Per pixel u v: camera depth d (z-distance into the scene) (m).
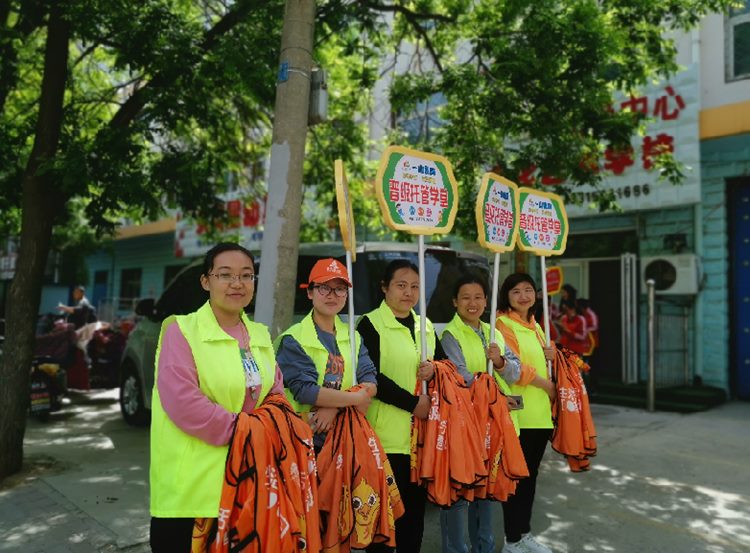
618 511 4.19
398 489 2.72
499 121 6.11
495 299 3.32
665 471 5.13
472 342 3.26
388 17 9.74
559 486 4.75
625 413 7.63
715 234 8.53
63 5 4.88
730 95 8.03
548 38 5.52
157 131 5.71
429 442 2.72
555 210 3.98
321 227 9.21
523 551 3.31
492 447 2.93
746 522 3.98
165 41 5.22
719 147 8.25
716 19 8.16
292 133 3.80
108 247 16.94
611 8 5.99
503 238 3.47
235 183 9.02
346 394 2.48
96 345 8.84
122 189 5.11
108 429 6.75
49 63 5.11
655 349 8.56
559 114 5.74
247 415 2.00
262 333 2.30
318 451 2.59
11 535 3.63
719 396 8.20
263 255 3.74
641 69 6.20
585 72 5.65
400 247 4.70
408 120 8.92
